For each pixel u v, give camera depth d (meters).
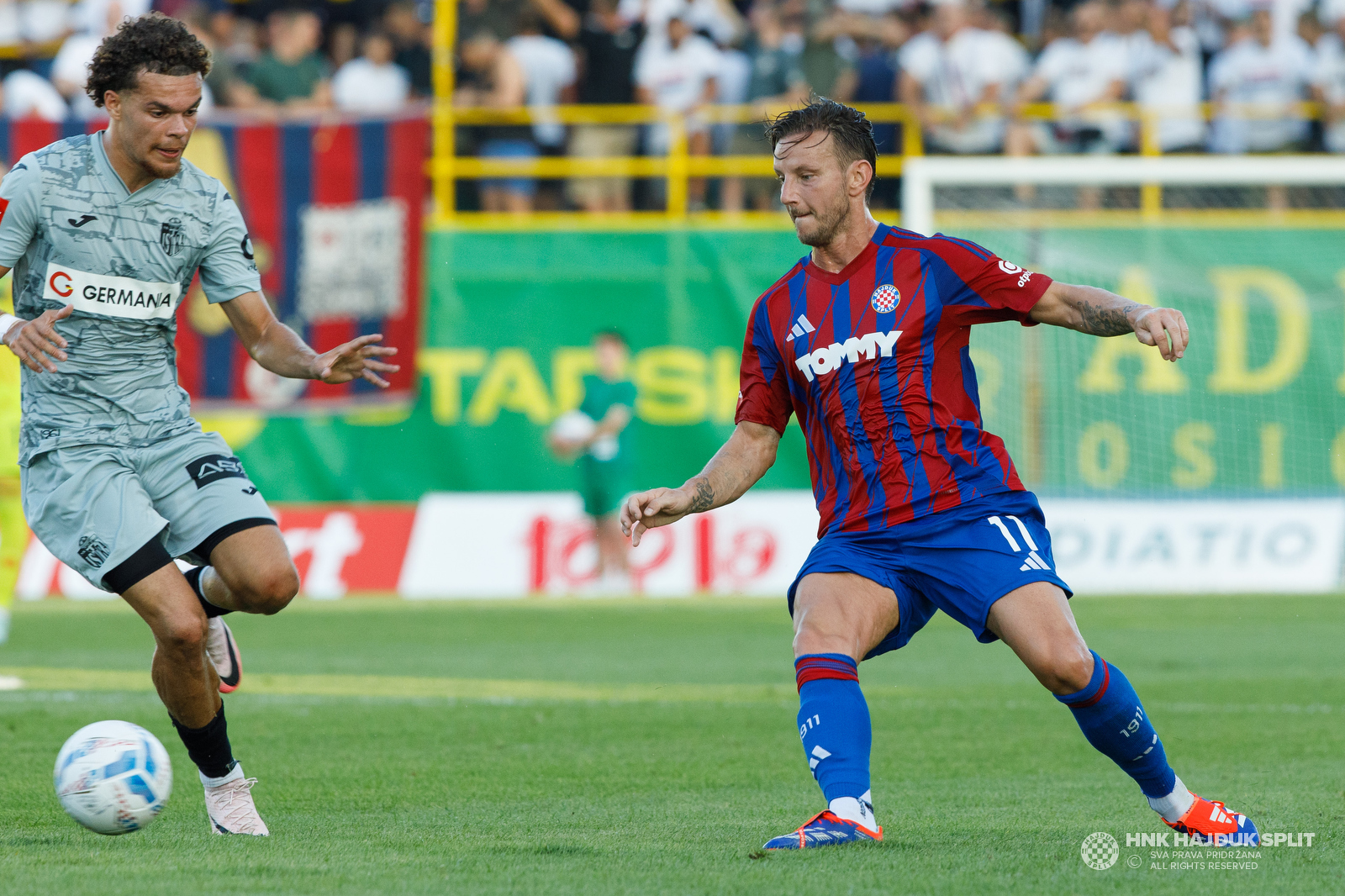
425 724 23.88
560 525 51.34
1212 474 52.81
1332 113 58.19
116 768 13.59
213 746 14.29
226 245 15.17
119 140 14.46
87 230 14.48
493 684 29.25
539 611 45.03
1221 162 52.00
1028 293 13.37
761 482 51.38
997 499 13.47
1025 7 60.84
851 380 13.56
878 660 33.53
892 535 13.42
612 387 51.81
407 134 51.34
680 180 56.38
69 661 33.53
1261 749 21.05
